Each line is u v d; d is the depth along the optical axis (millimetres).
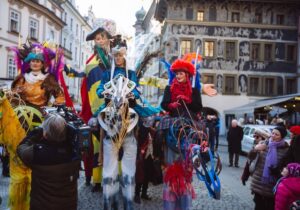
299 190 4676
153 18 40562
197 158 4680
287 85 39219
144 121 5445
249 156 6297
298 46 39031
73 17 55656
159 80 7289
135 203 7414
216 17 38375
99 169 7867
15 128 4980
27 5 36656
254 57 38906
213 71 38406
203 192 9055
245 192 9469
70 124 4137
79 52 60469
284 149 5871
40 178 3857
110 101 5070
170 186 4992
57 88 5715
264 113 29953
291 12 39125
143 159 7422
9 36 33938
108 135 5023
